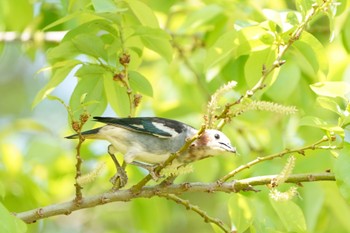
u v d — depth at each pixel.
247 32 10.06
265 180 8.80
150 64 18.31
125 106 10.20
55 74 10.07
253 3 12.91
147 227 15.01
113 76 9.70
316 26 15.29
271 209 10.95
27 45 15.09
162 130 9.59
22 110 20.95
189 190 9.08
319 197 12.12
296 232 9.82
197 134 8.44
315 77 12.77
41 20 14.46
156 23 10.23
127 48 10.26
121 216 17.45
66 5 11.68
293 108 8.16
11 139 15.99
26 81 21.27
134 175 14.00
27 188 13.94
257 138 14.84
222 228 9.36
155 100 15.27
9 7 14.12
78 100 9.98
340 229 14.62
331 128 8.64
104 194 9.14
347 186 8.39
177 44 15.45
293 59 12.54
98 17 10.07
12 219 7.73
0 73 21.12
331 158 12.22
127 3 10.45
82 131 10.03
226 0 12.99
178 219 18.19
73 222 18.41
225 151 9.47
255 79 10.19
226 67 12.93
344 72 14.72
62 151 15.09
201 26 13.42
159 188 9.17
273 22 9.84
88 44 9.84
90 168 15.01
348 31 12.69
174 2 15.30
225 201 15.84
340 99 12.38
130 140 9.61
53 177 15.19
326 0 9.19
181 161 9.64
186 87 15.99
